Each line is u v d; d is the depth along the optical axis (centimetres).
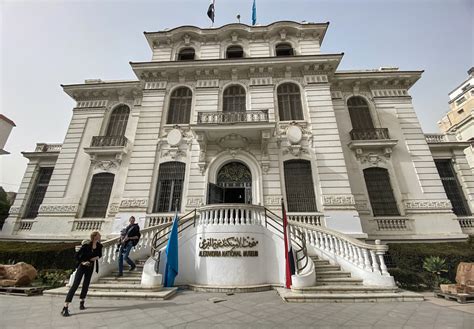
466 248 1092
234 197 1307
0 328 422
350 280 759
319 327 441
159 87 1546
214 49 1678
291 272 757
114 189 1403
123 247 816
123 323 454
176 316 499
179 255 873
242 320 478
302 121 1398
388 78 1582
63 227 1330
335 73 1597
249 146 1354
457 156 1562
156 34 1698
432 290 858
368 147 1429
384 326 447
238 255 827
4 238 1380
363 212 1295
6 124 1104
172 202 1274
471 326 447
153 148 1383
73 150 1548
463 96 3431
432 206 1294
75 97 1709
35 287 716
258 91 1484
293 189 1273
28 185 1599
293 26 1673
